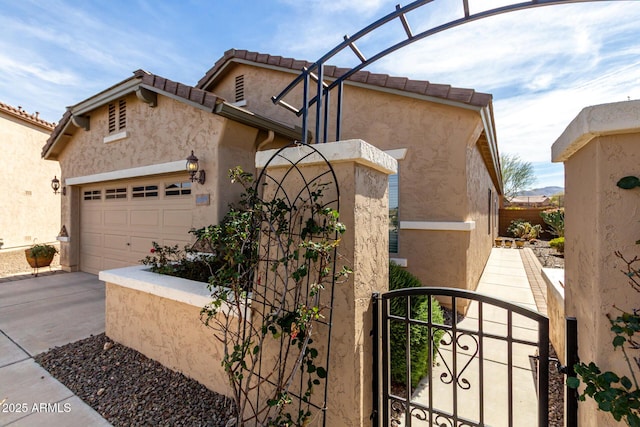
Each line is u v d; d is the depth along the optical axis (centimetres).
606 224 150
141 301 401
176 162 633
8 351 418
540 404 187
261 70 883
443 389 328
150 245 737
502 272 928
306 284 235
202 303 317
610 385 145
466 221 584
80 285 783
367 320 238
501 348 414
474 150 710
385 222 274
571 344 185
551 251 1381
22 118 1412
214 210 582
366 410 233
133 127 736
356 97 691
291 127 717
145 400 310
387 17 252
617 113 143
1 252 1324
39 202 1490
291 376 215
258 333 265
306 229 220
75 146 919
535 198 3559
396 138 646
